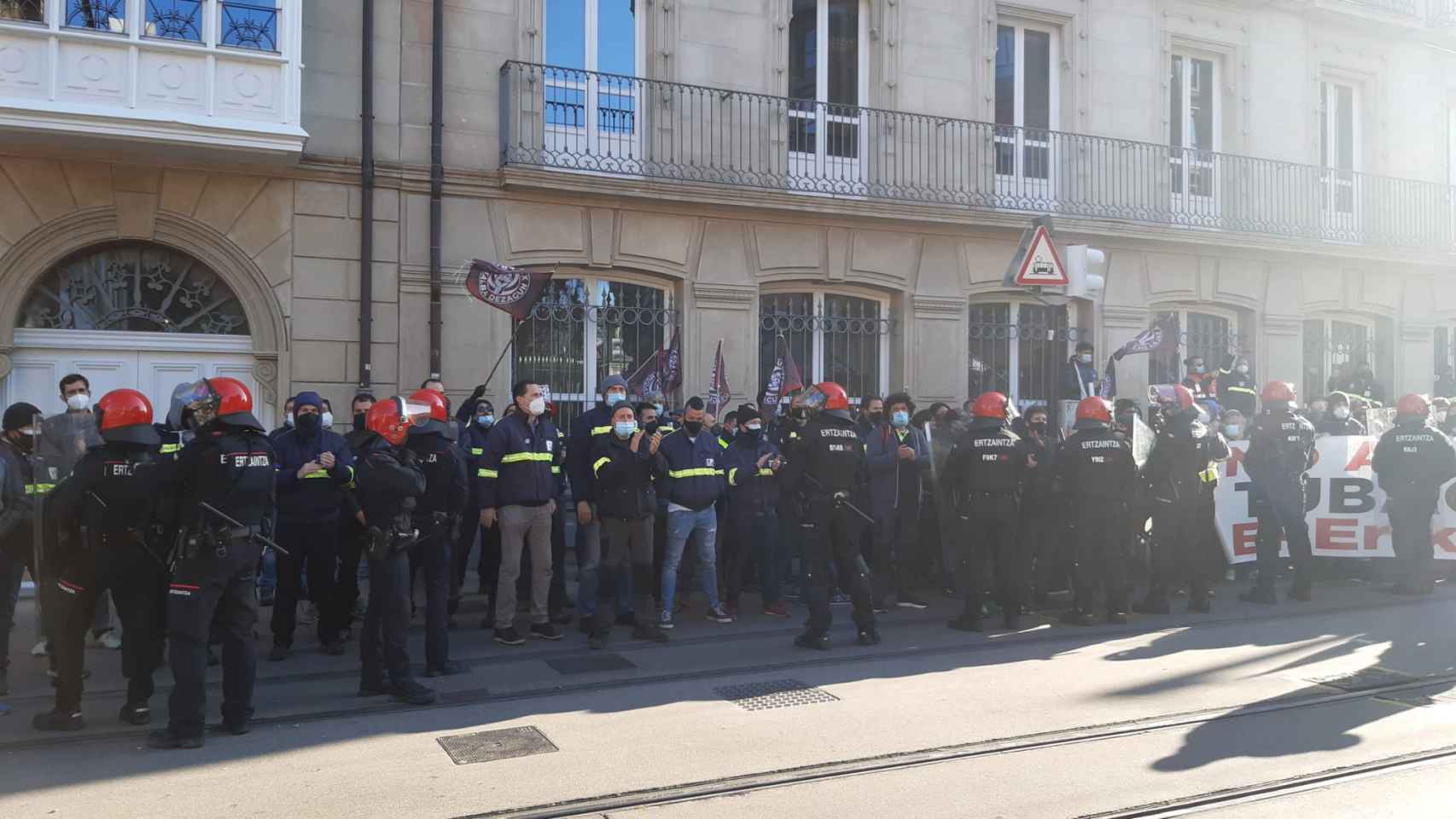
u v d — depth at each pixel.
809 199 13.01
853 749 5.59
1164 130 15.80
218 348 10.91
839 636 8.67
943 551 10.22
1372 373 17.00
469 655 7.88
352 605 8.20
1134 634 8.79
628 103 12.71
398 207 11.48
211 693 6.82
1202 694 6.74
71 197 10.24
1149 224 15.05
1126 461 9.20
